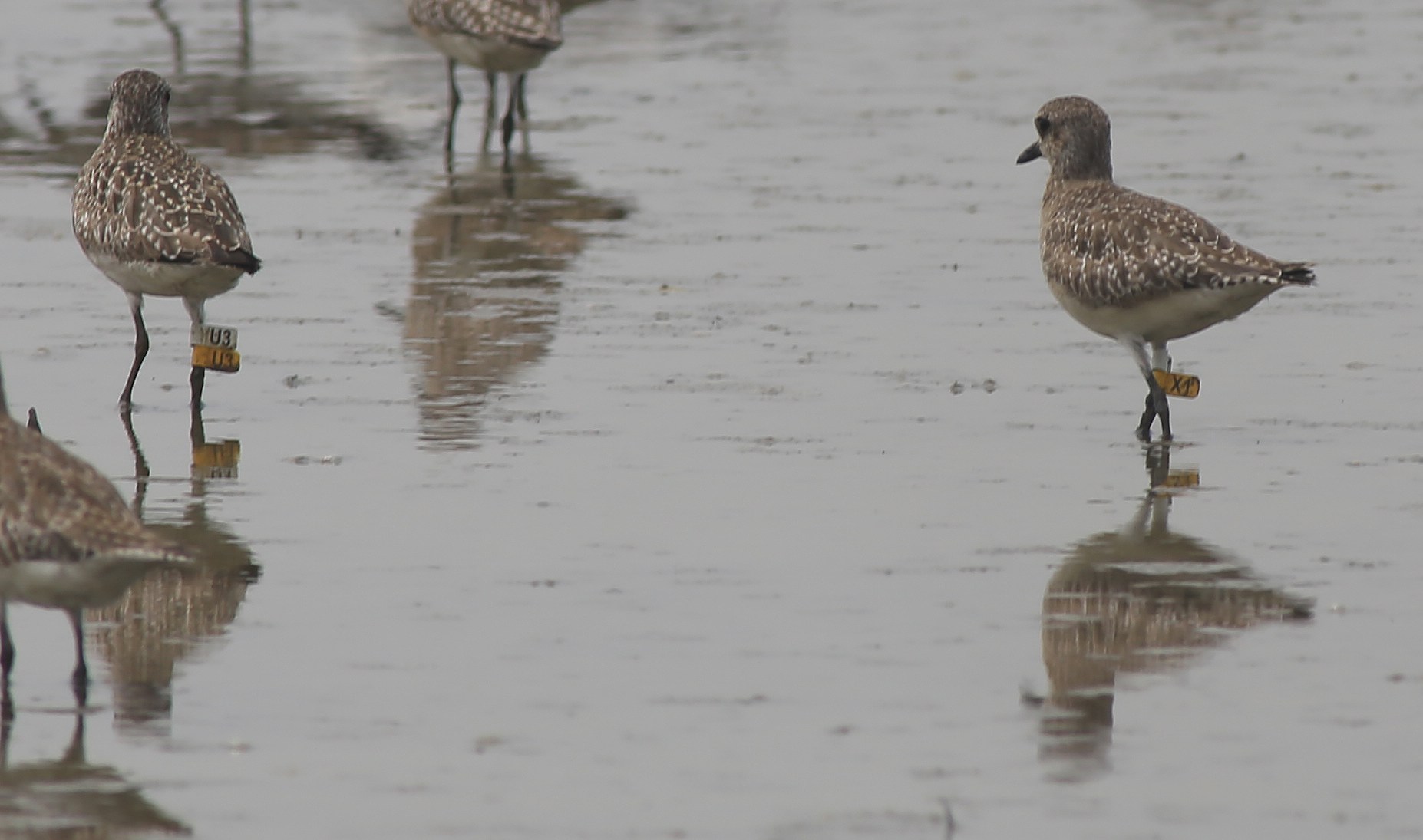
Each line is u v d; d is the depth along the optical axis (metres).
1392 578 11.45
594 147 26.09
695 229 21.56
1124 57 33.09
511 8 25.48
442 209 22.44
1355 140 26.30
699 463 13.77
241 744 9.21
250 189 23.28
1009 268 19.92
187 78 29.94
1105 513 12.71
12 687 9.89
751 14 37.66
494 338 17.19
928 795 8.68
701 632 10.59
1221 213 22.02
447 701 9.68
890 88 30.33
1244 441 14.43
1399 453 14.05
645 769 8.94
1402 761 9.00
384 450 14.08
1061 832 8.31
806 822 8.40
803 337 17.33
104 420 14.82
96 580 9.38
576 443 14.25
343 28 35.16
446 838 8.27
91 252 14.96
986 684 9.91
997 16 37.53
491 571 11.54
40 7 36.16
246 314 18.02
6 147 25.19
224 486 13.23
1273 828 8.35
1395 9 38.38
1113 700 9.71
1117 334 14.58
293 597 11.12
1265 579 11.43
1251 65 32.28
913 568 11.62
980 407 15.30
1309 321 17.89
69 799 8.65
